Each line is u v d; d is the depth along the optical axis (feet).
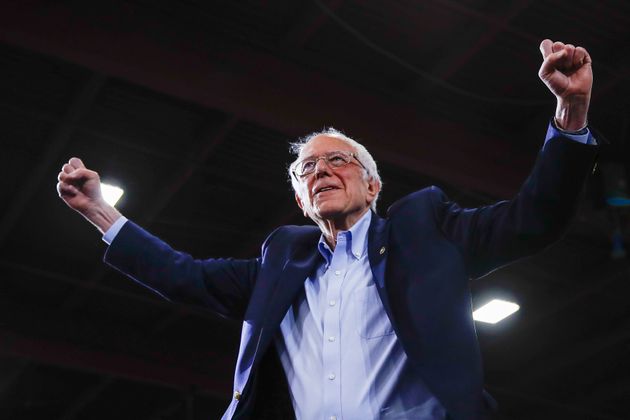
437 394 5.33
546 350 47.03
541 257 38.81
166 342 44.93
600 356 48.37
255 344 6.19
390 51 27.55
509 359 47.91
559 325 44.98
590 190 30.07
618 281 40.29
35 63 26.81
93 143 30.25
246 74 26.43
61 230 36.42
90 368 42.65
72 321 42.68
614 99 28.89
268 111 26.45
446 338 5.52
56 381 48.60
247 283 7.24
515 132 30.96
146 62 24.98
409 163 28.76
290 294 6.30
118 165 31.14
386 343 5.79
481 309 41.34
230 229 35.88
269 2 25.80
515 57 27.73
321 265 6.50
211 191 33.91
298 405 5.90
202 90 25.61
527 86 29.07
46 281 40.75
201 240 36.83
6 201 34.19
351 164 6.75
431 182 32.71
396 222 6.29
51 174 31.99
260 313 6.36
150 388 50.08
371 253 6.13
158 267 7.16
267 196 34.12
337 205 6.50
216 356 45.91
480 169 29.78
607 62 27.63
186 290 7.18
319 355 5.98
